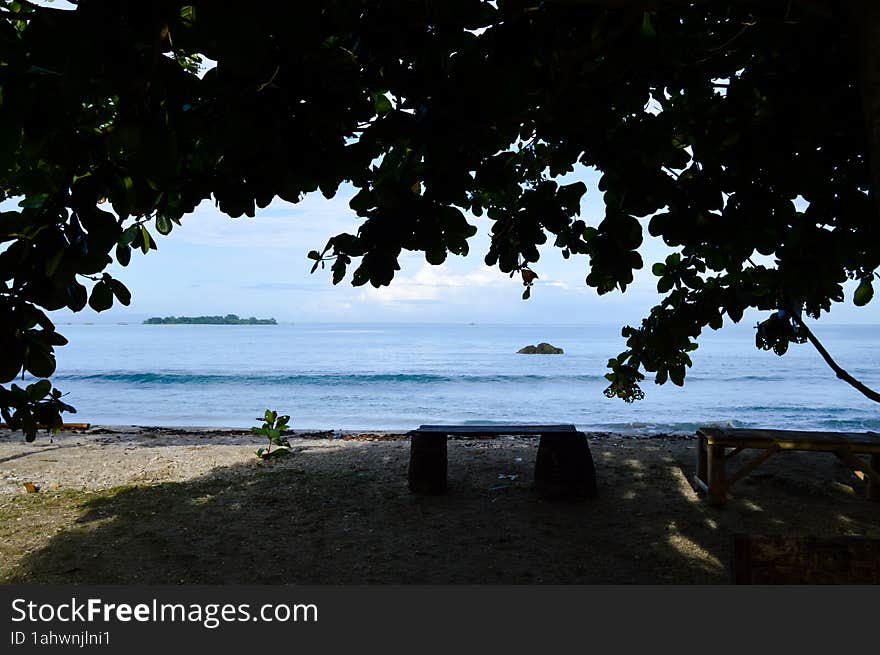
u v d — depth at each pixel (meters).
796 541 2.28
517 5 2.65
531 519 6.57
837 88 3.09
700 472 7.57
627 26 2.59
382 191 3.08
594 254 3.90
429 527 6.35
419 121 2.70
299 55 2.43
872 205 3.39
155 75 1.95
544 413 22.17
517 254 3.86
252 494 7.50
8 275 2.47
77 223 2.50
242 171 2.77
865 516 6.62
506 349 70.69
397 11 2.54
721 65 3.29
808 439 6.77
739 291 4.45
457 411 22.66
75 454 9.96
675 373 5.02
